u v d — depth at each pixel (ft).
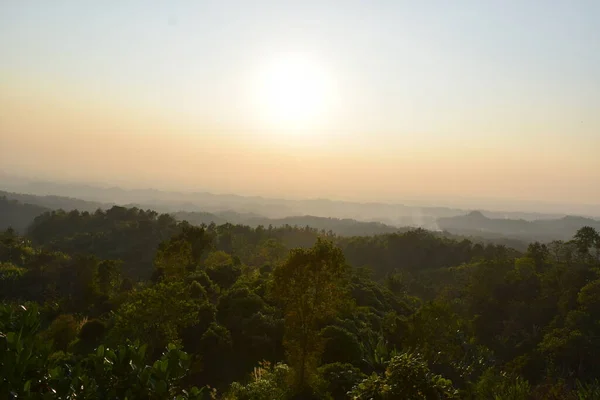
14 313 25.35
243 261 259.80
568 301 162.40
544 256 239.30
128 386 21.40
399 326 100.07
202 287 109.70
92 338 90.84
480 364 105.81
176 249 115.34
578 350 123.44
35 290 169.07
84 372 22.15
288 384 59.00
